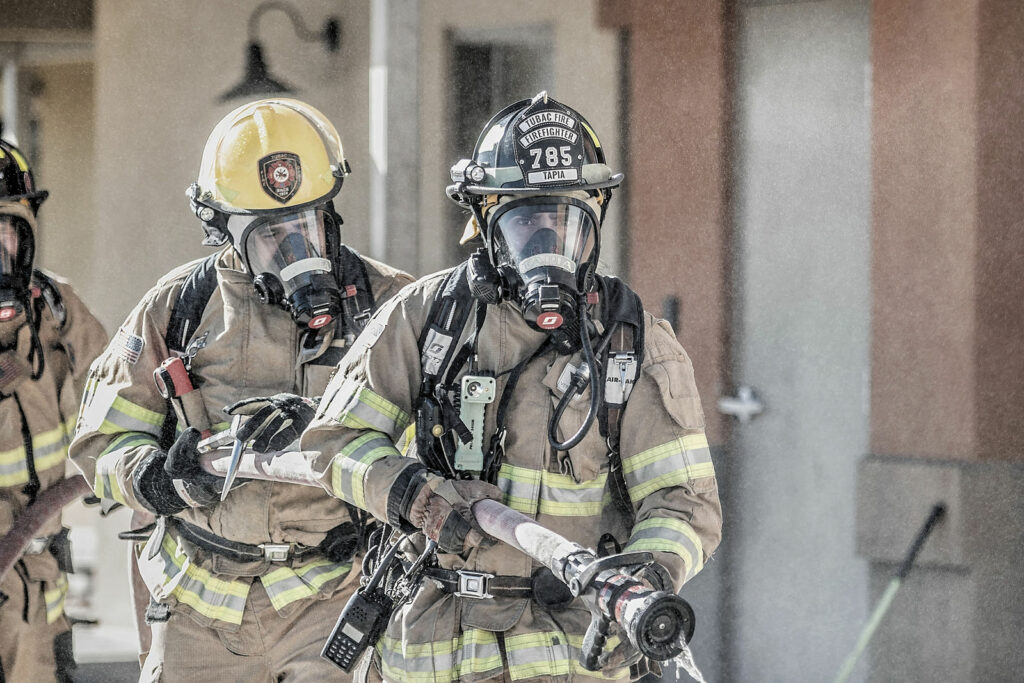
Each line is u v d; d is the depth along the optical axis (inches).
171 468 346.0
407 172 645.9
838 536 564.1
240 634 369.4
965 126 531.2
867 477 543.2
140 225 741.3
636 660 289.9
